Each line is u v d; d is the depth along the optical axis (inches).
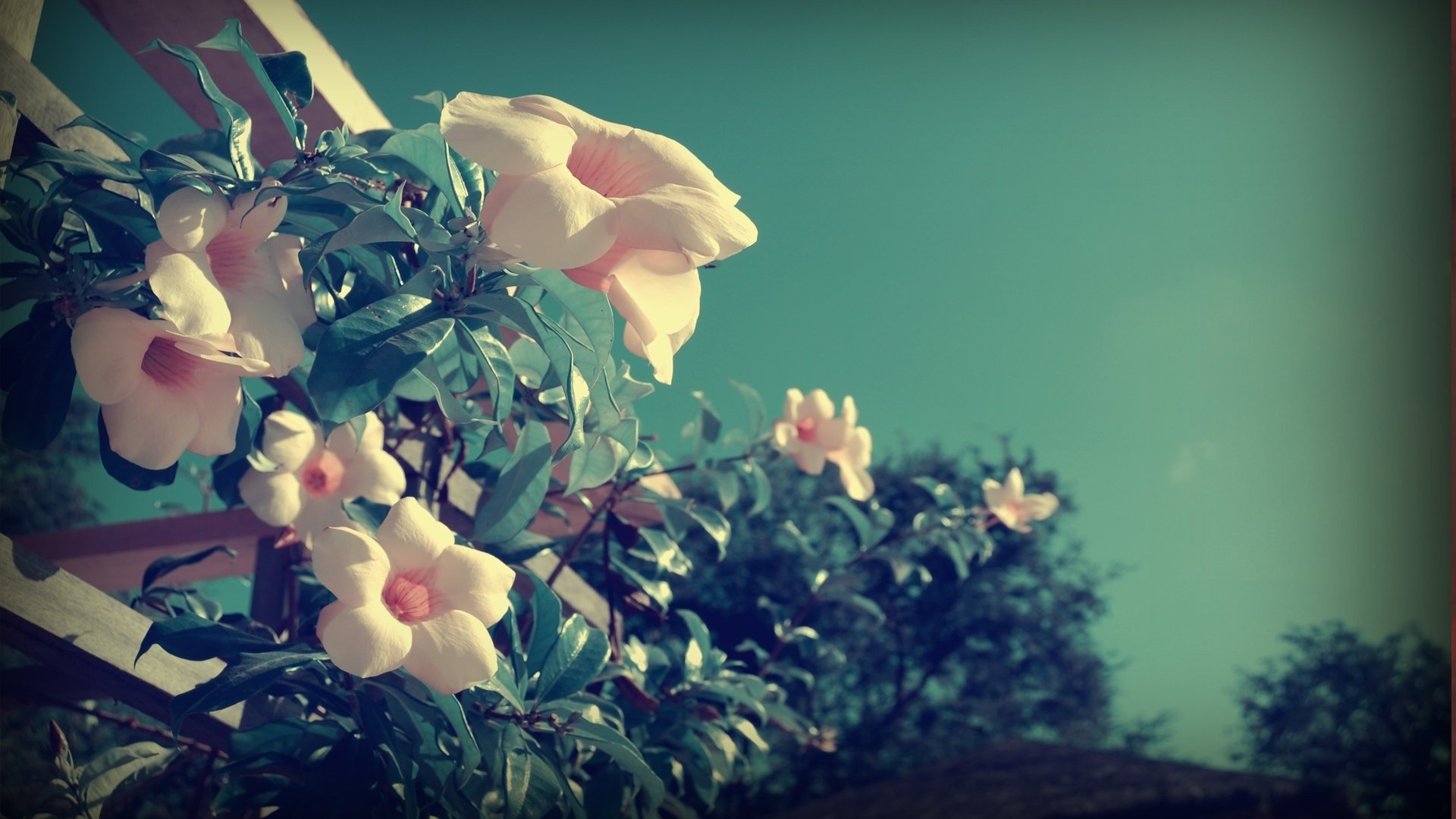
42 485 75.0
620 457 27.2
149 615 29.5
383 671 20.4
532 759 24.4
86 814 27.4
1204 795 104.6
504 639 30.9
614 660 31.9
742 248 19.3
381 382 21.3
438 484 31.5
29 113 23.9
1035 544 212.5
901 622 211.6
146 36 29.2
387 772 24.6
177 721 21.3
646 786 25.7
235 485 29.3
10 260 23.6
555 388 25.8
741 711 37.2
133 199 24.4
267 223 22.1
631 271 20.1
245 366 21.0
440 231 22.7
